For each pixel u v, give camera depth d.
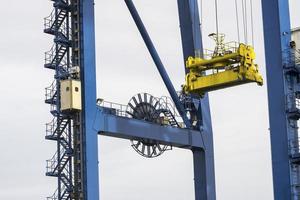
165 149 135.88
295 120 112.19
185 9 140.00
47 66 125.38
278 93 111.62
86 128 120.69
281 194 109.88
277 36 112.31
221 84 119.88
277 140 111.06
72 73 122.12
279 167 110.56
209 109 141.38
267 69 112.81
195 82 122.31
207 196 137.38
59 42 124.81
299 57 113.31
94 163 120.50
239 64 118.44
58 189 121.06
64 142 122.06
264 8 113.62
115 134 126.81
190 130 137.62
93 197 119.25
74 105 120.00
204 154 138.75
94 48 123.81
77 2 124.38
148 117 133.38
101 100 126.50
